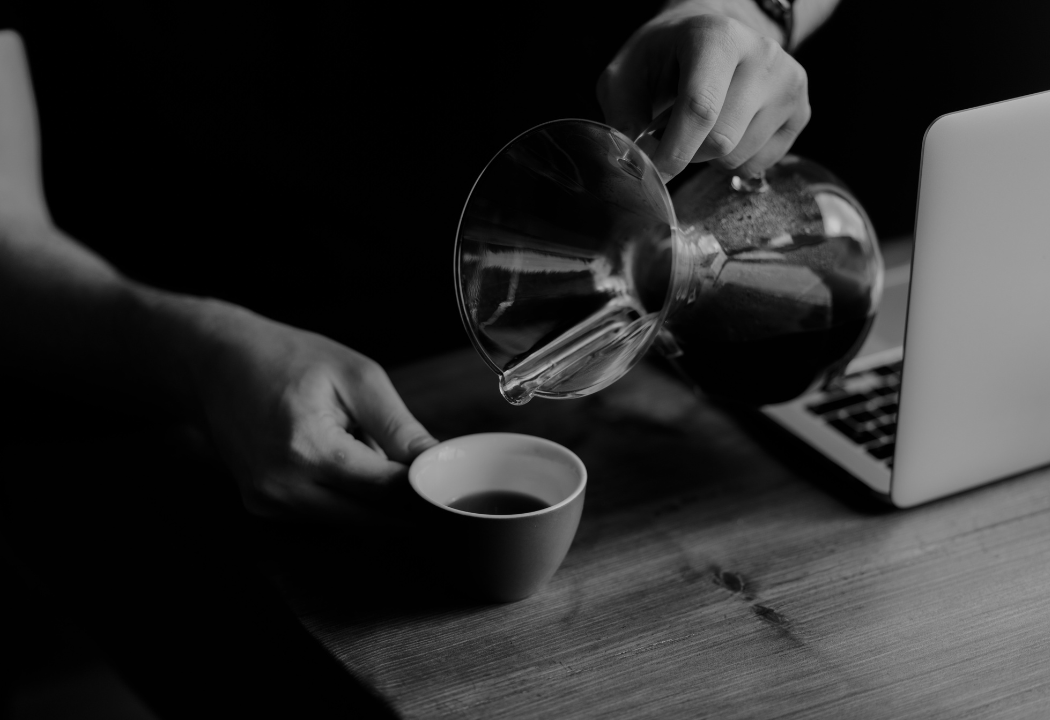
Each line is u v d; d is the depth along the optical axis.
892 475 0.92
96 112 1.44
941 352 0.89
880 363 1.06
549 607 0.87
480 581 0.86
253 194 1.48
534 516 0.84
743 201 0.88
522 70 1.50
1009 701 0.80
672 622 0.86
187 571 0.93
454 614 0.87
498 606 0.87
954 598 0.86
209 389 0.97
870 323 0.92
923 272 0.88
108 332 1.08
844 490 0.96
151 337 1.04
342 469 0.89
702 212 0.88
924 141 0.85
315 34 1.45
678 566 0.90
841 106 1.63
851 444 0.98
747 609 0.86
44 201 1.33
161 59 1.43
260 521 0.95
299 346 0.97
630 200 0.83
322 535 0.94
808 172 0.91
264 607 0.89
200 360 0.99
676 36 0.88
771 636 0.84
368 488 0.89
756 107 0.87
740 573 0.89
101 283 1.11
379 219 1.48
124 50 1.42
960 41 1.58
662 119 0.87
